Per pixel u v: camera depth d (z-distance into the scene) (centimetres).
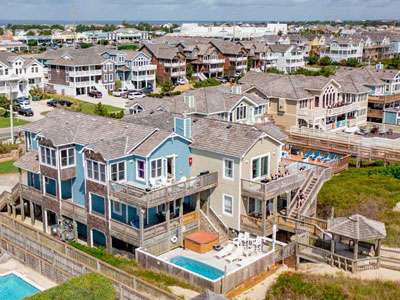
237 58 15012
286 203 4281
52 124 4581
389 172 5478
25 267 3656
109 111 9806
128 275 3056
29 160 4466
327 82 7675
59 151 4038
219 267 3622
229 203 4062
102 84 12450
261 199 3866
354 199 4597
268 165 4253
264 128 4941
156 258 3428
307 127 7219
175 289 3206
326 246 3800
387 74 8988
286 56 16125
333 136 6562
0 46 18650
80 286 2867
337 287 3200
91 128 4284
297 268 3634
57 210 4228
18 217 4694
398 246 3891
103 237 4047
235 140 4066
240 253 3753
